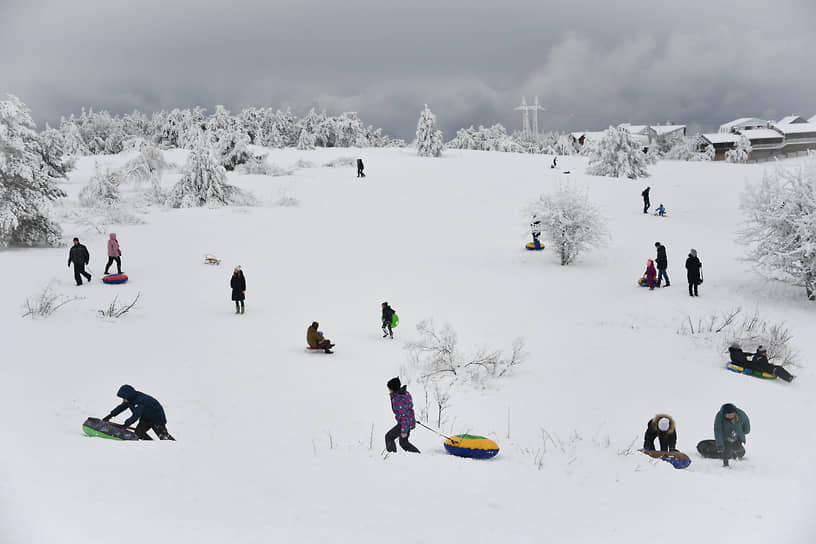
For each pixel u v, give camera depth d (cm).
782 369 1377
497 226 3681
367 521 615
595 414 1181
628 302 2112
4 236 2500
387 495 690
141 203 3909
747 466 920
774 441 1046
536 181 5388
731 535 608
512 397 1289
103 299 1973
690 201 4478
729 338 1625
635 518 649
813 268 1958
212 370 1381
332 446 914
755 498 729
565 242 2788
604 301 2156
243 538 558
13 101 2616
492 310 2075
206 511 616
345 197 4444
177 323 1797
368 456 845
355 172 5672
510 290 2358
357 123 10706
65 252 2611
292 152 7594
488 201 4456
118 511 600
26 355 1347
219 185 4006
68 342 1489
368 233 3416
